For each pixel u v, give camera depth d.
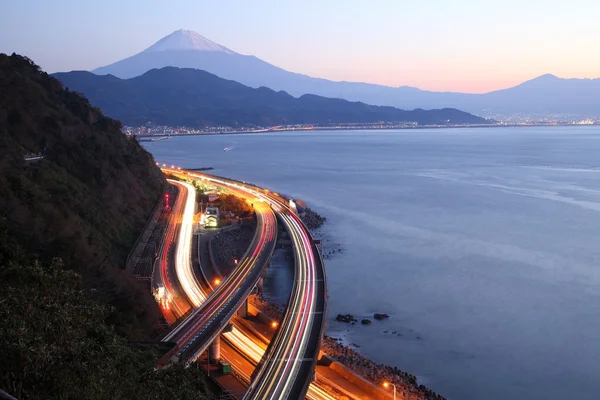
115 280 71.25
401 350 75.38
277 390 50.88
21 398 27.73
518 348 75.56
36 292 32.34
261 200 172.88
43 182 89.25
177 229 125.94
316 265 99.69
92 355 31.30
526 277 103.06
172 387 37.94
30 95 114.44
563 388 65.88
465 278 103.31
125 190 120.69
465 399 63.62
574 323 82.44
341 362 68.19
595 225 143.00
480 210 167.12
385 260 115.75
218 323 65.81
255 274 91.00
